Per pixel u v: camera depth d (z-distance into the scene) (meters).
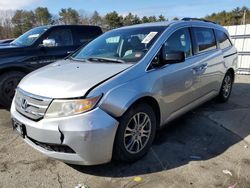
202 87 4.26
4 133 4.07
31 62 5.39
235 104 5.39
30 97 2.83
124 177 2.88
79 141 2.56
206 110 4.98
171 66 3.49
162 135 3.89
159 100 3.28
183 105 3.85
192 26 4.22
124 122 2.83
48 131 2.62
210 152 3.38
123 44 3.70
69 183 2.80
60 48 5.95
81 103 2.58
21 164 3.18
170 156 3.29
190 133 3.96
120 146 2.86
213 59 4.51
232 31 9.28
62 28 6.18
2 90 5.10
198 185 2.71
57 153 2.69
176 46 3.73
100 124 2.60
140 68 3.12
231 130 4.06
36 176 2.93
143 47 3.44
